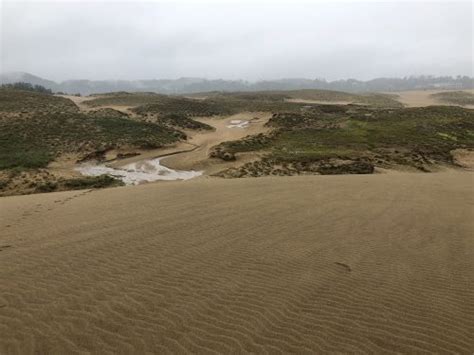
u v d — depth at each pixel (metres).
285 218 12.21
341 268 7.91
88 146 45.50
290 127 57.75
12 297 6.23
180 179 34.31
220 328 5.45
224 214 12.60
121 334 5.22
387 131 53.19
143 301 6.18
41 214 12.96
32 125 50.72
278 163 37.97
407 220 12.39
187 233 10.24
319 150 43.97
